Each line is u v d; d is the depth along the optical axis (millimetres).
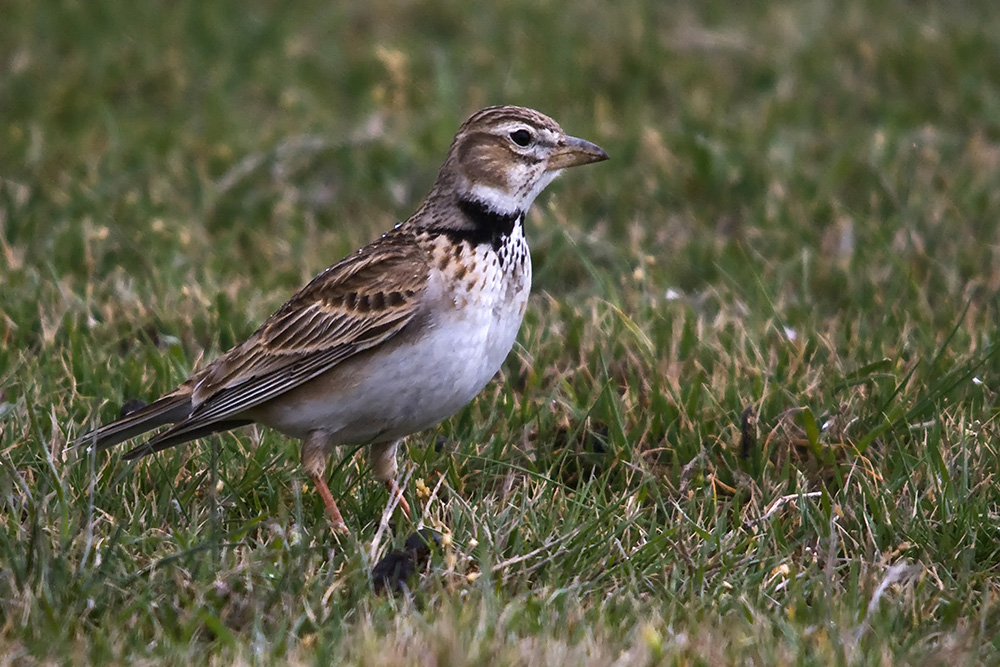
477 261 9555
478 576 8664
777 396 10992
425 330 9391
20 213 15109
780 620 8281
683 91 19234
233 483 10047
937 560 9211
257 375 9648
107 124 17422
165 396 10031
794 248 14570
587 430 10891
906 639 8188
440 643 7645
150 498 9742
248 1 22625
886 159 16438
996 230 14781
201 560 8688
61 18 21281
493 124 9797
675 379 11320
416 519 9664
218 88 19203
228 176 16297
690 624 8227
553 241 14672
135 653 7844
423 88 19438
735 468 10469
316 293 9648
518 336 12133
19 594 8289
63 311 12609
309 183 16594
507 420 10898
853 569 8789
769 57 20016
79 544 8828
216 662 7707
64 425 10414
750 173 16250
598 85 19672
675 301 13188
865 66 19812
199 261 14320
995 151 16953
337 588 8508
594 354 11898
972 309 12836
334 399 9578
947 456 10055
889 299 12992
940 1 22672
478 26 21656
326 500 9664
